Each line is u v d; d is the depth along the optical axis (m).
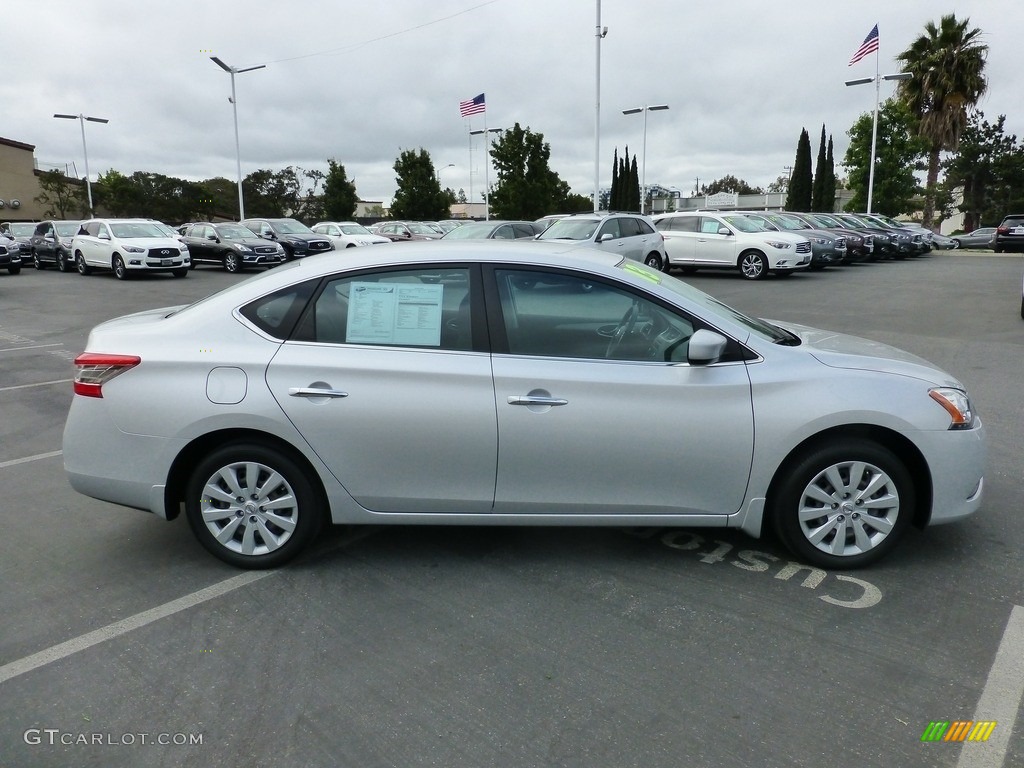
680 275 21.12
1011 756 2.50
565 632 3.26
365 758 2.53
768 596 3.54
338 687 2.91
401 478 3.69
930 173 38.28
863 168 41.72
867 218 30.09
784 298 15.23
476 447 3.61
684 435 3.57
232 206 70.06
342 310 3.70
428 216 49.38
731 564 3.87
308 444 3.64
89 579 3.82
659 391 3.55
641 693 2.84
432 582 3.73
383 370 3.59
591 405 3.55
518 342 3.63
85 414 3.74
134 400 3.67
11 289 18.94
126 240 21.61
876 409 3.53
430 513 3.75
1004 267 23.62
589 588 3.64
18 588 3.74
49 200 49.94
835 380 3.57
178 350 3.68
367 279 3.71
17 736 2.67
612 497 3.66
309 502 3.77
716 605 3.46
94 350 3.77
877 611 3.38
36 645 3.23
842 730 2.62
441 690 2.88
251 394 3.62
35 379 8.68
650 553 4.00
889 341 10.24
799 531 3.70
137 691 2.91
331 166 52.56
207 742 2.62
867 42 33.06
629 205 63.28
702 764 2.47
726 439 3.57
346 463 3.67
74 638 3.28
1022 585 3.60
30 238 28.25
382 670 3.01
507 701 2.80
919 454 3.60
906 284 18.03
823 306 13.97
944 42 35.56
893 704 2.76
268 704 2.82
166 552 4.13
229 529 3.82
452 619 3.38
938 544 4.02
